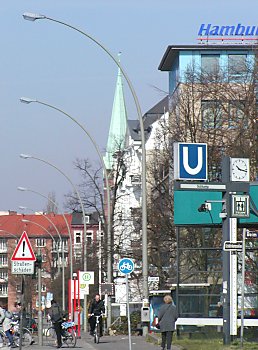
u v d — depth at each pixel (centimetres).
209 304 6619
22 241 5100
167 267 11144
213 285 6700
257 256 7181
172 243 10850
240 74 10212
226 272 5506
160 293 8656
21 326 5022
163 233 10856
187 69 11869
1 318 7325
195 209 6594
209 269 7375
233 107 9988
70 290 11575
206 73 10906
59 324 7306
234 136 9512
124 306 13888
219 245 8906
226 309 5484
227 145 9519
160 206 11025
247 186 5553
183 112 10800
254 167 8706
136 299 13725
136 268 11494
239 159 5559
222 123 9981
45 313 18688
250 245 7144
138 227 12156
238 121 9438
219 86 10150
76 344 7819
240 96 9875
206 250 7400
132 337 8819
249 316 6406
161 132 12012
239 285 6919
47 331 9875
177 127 10906
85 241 11450
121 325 10338
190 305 6631
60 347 7300
